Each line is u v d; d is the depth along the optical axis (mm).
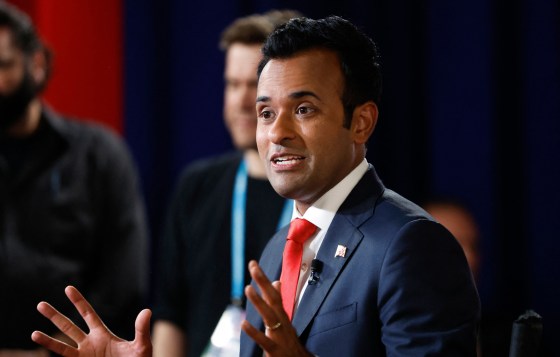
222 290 7910
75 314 8977
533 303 10758
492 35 10844
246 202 8047
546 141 10719
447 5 10977
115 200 9445
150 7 11859
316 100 4879
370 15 11125
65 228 9172
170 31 11859
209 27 11742
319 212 5094
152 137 11852
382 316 4680
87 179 9383
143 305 9516
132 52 11844
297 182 4926
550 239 10703
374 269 4742
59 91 11797
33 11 11805
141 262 9500
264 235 7887
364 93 5043
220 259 7984
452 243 4785
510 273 10852
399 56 11102
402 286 4617
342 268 4875
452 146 10961
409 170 11086
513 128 10875
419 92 11125
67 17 11812
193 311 8047
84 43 11852
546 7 10688
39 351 8859
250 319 5348
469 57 10898
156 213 11805
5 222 9031
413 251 4676
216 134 11766
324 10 11258
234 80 8203
